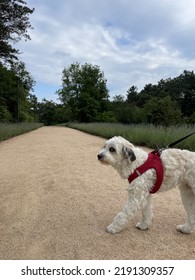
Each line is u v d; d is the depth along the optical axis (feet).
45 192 4.84
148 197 3.37
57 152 9.74
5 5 18.75
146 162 3.24
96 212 3.93
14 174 6.24
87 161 7.86
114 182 5.55
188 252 2.95
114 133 16.78
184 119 32.81
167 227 3.51
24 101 48.62
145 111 34.55
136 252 2.92
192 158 3.28
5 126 19.70
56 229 3.40
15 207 4.13
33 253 2.87
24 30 20.16
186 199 3.36
